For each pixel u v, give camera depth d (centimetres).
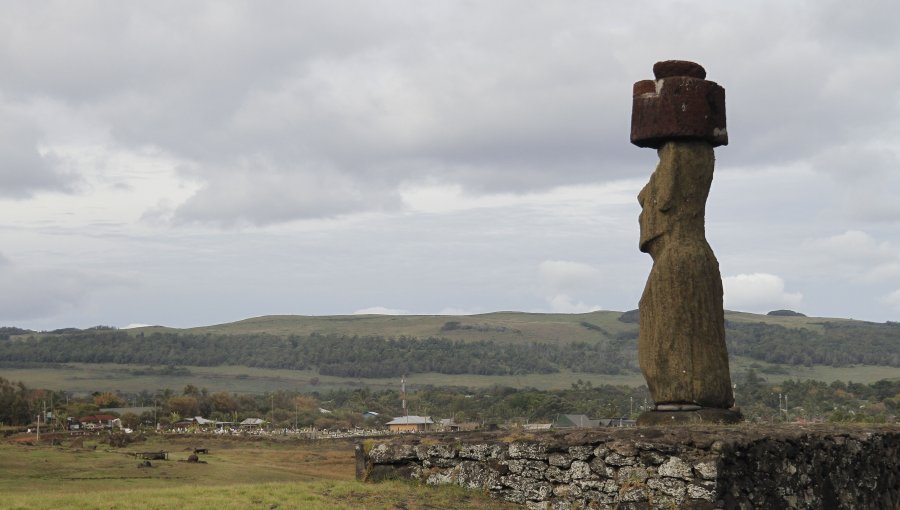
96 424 13000
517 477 1562
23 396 13288
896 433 1966
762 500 1472
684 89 1852
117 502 1491
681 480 1411
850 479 1725
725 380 1812
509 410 13062
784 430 1606
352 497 1551
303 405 16950
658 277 1831
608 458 1480
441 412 14612
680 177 1855
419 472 1670
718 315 1830
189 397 15712
